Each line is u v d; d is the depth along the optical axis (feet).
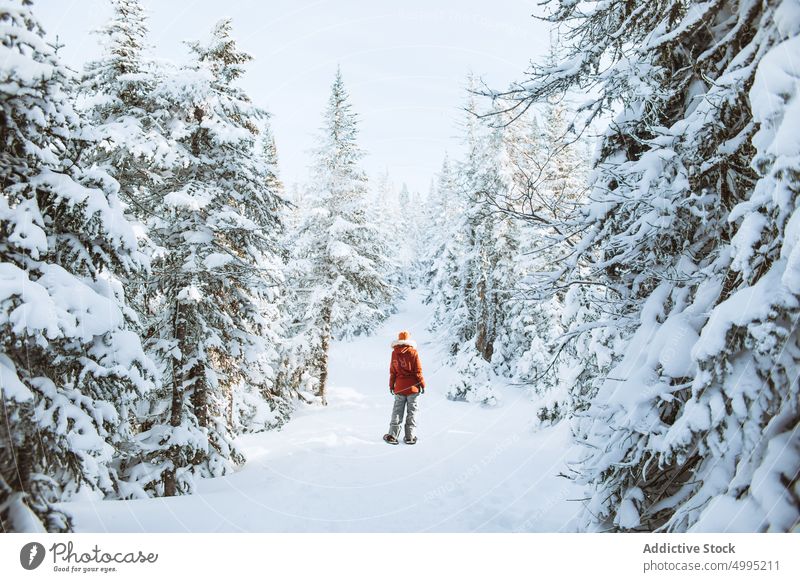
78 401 11.88
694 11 11.71
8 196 11.18
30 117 10.61
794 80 7.81
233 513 15.71
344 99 65.72
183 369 27.91
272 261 36.17
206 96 28.63
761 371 8.22
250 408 41.04
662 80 13.60
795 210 7.54
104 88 29.17
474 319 76.84
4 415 9.34
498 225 64.54
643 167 11.73
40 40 10.72
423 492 18.79
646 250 13.55
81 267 13.23
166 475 24.91
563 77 14.21
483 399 59.72
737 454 8.30
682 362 10.30
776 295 7.78
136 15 29.78
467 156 71.67
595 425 12.69
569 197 15.52
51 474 12.58
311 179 65.98
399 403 27.53
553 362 15.23
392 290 69.21
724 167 11.06
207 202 27.84
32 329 9.53
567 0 14.30
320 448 28.27
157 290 29.19
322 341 63.98
